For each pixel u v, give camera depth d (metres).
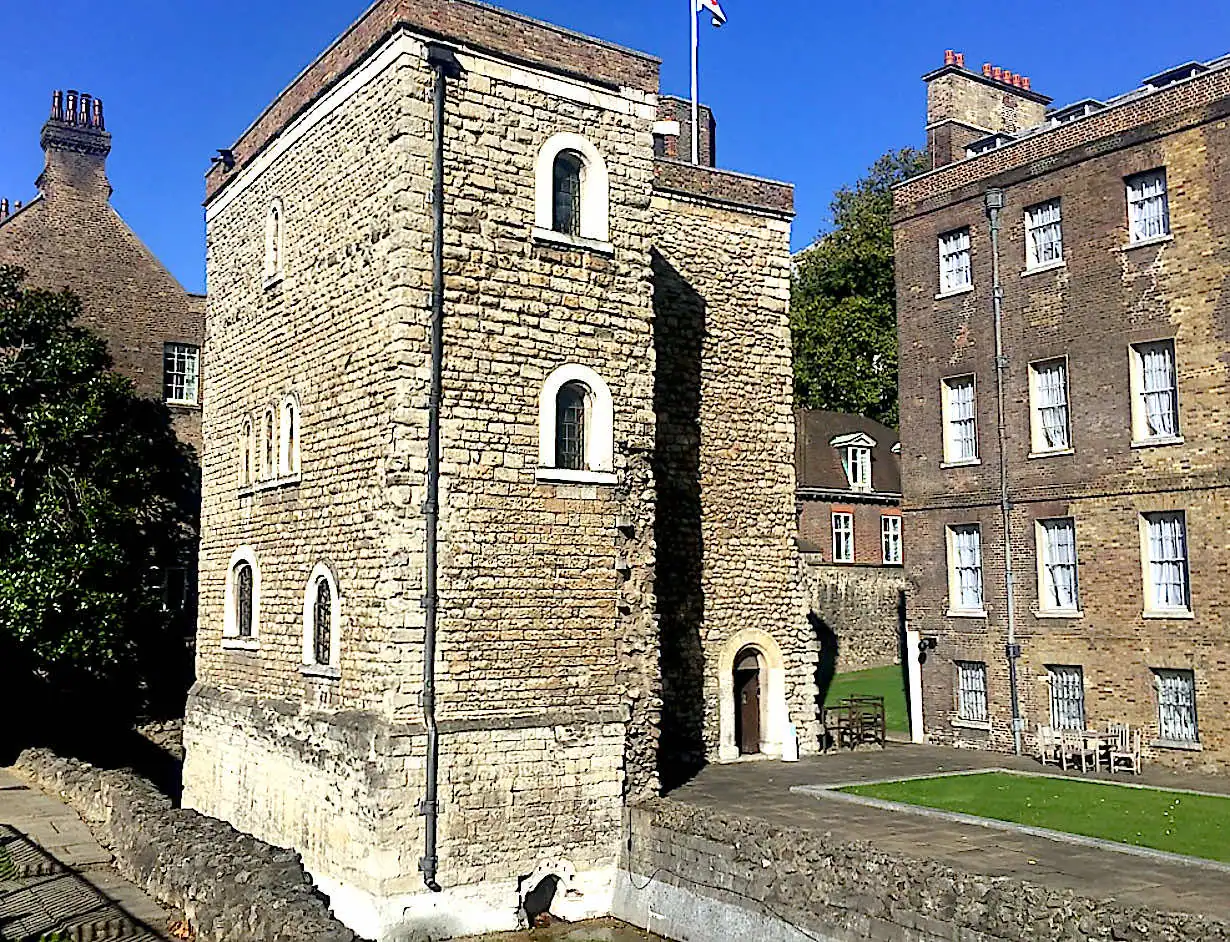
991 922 10.91
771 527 21.84
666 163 21.14
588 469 16.92
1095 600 20.52
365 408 16.14
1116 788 17.20
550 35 16.98
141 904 12.36
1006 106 27.27
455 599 15.48
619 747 16.55
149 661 27.97
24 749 22.38
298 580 17.70
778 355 22.25
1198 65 21.20
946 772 19.19
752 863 13.93
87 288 30.36
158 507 29.78
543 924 15.74
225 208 21.56
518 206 16.48
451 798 15.14
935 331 23.62
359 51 16.73
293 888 11.12
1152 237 19.97
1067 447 21.11
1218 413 18.84
